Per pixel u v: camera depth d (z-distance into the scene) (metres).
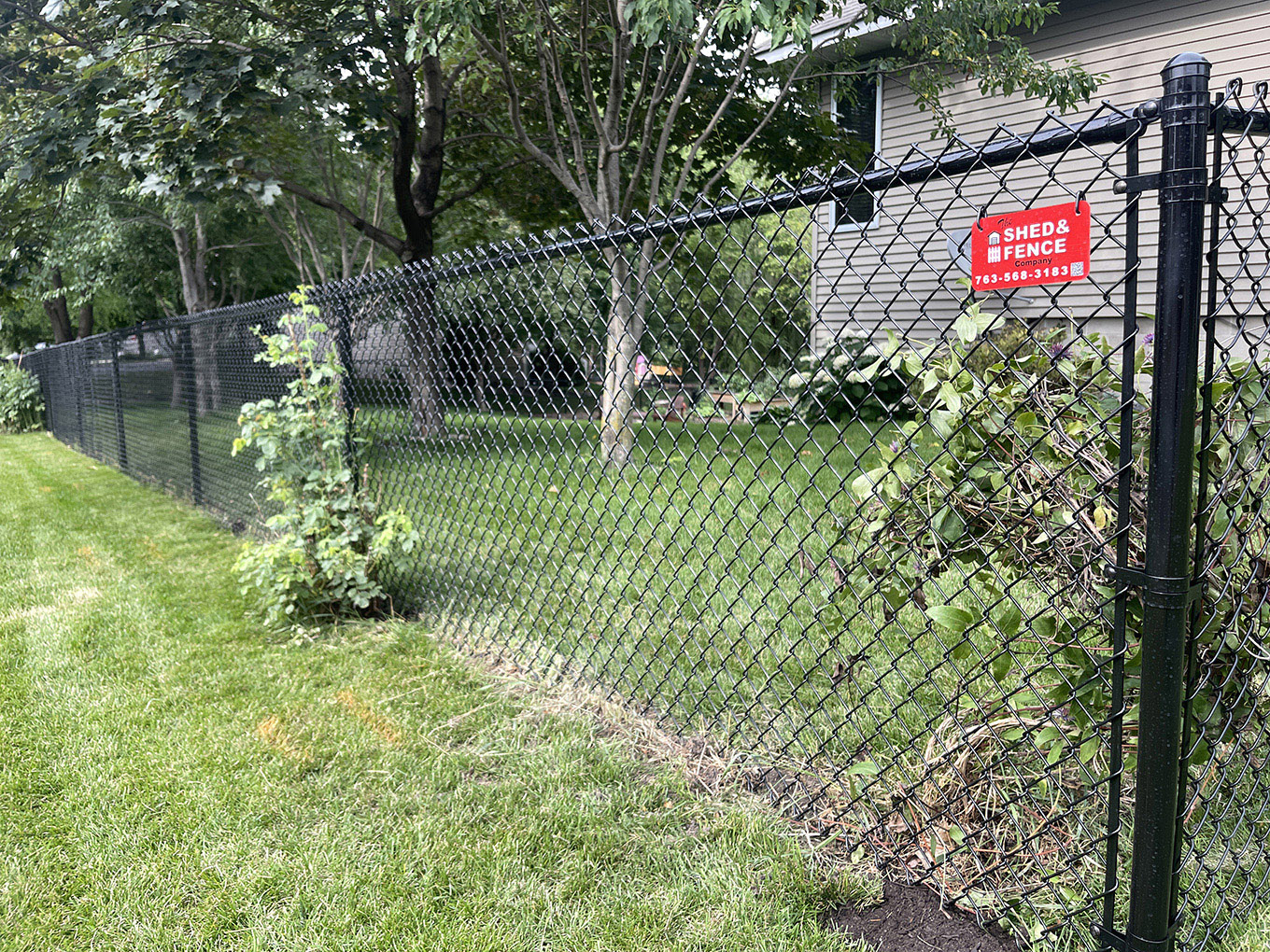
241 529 5.42
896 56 9.04
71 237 12.55
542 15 6.36
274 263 18.72
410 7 6.71
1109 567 1.28
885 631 2.95
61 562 4.86
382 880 1.80
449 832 1.97
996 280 1.34
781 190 1.74
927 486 1.65
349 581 3.58
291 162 9.93
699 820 1.98
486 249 2.81
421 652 3.18
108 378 9.19
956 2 6.47
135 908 1.73
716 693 2.61
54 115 6.19
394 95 8.62
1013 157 1.30
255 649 3.27
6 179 6.67
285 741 2.45
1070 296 6.84
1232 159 1.18
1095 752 1.52
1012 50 6.72
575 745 2.38
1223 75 7.19
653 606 3.42
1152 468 1.18
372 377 3.75
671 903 1.70
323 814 2.07
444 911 1.71
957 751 1.84
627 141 7.12
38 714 2.69
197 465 6.37
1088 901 1.48
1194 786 1.48
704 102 8.47
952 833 1.73
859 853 1.81
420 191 9.38
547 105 7.14
